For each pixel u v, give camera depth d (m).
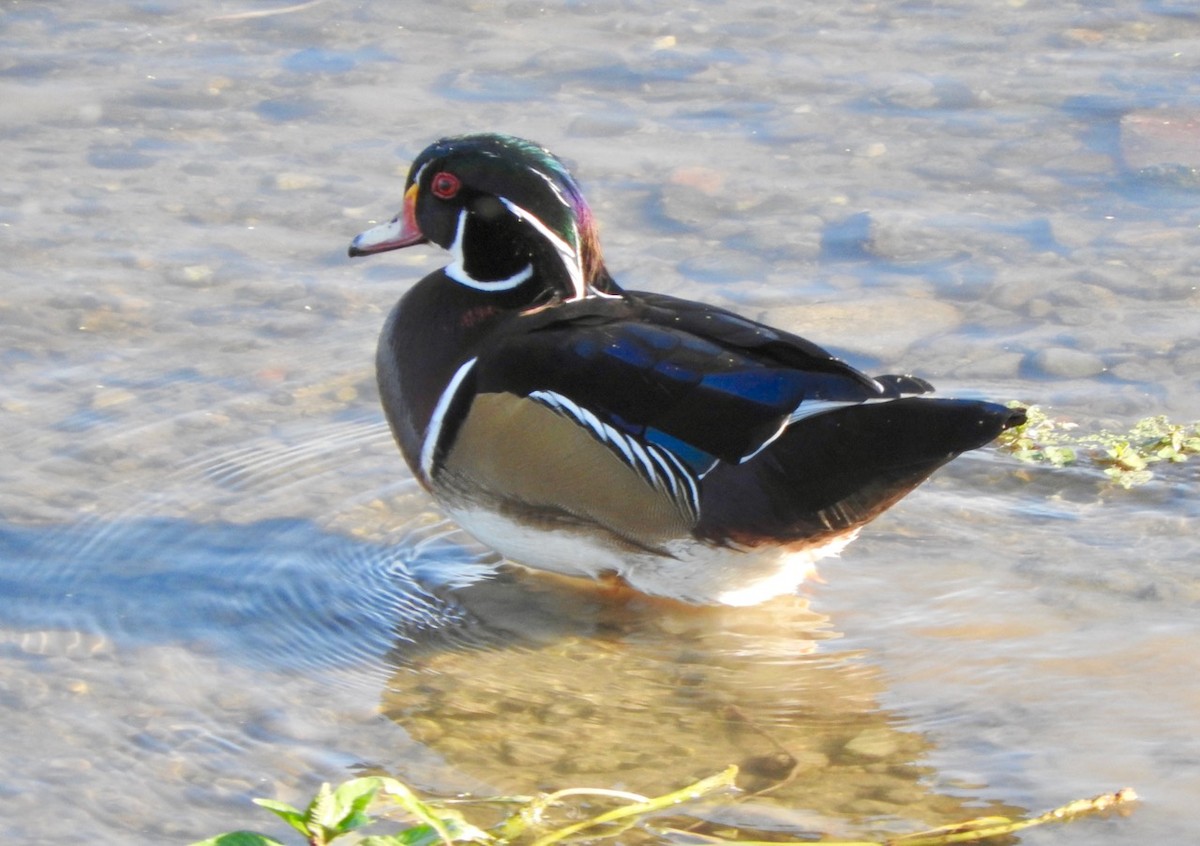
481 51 17.17
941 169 15.01
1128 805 7.79
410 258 13.80
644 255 13.71
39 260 13.48
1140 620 9.43
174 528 10.43
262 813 7.81
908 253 13.72
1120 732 8.42
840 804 7.91
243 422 11.62
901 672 9.09
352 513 10.76
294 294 13.17
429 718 8.70
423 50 17.19
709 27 17.72
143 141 15.36
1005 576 9.97
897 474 8.77
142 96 16.16
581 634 9.62
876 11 18.12
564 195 10.15
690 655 9.38
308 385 12.06
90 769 8.10
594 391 9.16
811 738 8.52
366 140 15.41
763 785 8.09
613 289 10.49
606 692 8.99
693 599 9.74
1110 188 14.65
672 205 14.41
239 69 16.70
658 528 9.30
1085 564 10.03
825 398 8.64
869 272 13.49
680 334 9.21
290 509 10.73
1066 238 13.92
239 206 14.35
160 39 17.33
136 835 7.62
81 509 10.54
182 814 7.79
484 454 9.56
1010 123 15.70
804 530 9.15
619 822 7.75
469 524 9.93
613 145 15.36
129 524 10.43
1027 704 8.71
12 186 14.53
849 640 9.42
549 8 18.22
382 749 8.39
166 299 13.05
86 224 14.01
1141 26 17.55
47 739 8.33
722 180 14.80
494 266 10.20
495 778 8.16
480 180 10.13
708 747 8.46
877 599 9.81
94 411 11.62
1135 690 8.77
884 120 15.82
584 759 8.34
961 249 13.77
